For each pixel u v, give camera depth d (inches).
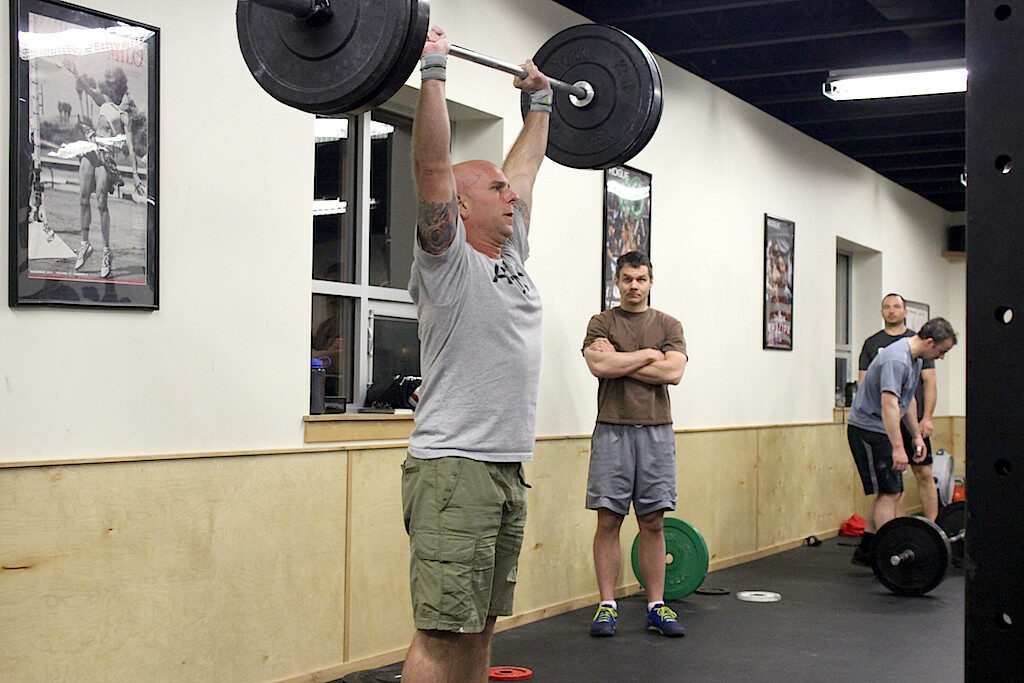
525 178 111.0
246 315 135.0
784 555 270.4
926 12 211.8
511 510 97.8
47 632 112.7
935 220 409.7
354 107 87.0
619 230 211.5
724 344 251.3
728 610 200.2
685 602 208.1
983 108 50.4
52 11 113.4
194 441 128.3
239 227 134.3
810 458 295.4
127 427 121.0
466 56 98.4
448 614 92.2
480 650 100.4
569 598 196.9
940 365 414.9
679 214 233.1
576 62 124.9
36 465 111.5
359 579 149.9
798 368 291.3
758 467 265.1
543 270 190.1
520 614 183.9
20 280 110.5
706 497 241.1
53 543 113.2
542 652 165.2
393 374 173.9
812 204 300.2
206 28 130.7
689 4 208.8
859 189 334.3
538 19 191.5
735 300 256.5
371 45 83.2
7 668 109.2
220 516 130.5
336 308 163.8
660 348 181.0
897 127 306.2
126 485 120.1
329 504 145.3
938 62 234.7
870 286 354.6
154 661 123.0
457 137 183.9
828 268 311.4
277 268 139.1
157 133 124.2
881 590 222.2
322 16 85.1
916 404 267.7
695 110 239.6
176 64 127.2
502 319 94.9
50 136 113.2
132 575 120.7
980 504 50.2
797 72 251.3
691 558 203.5
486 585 94.6
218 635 130.2
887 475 245.1
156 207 123.9
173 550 125.1
